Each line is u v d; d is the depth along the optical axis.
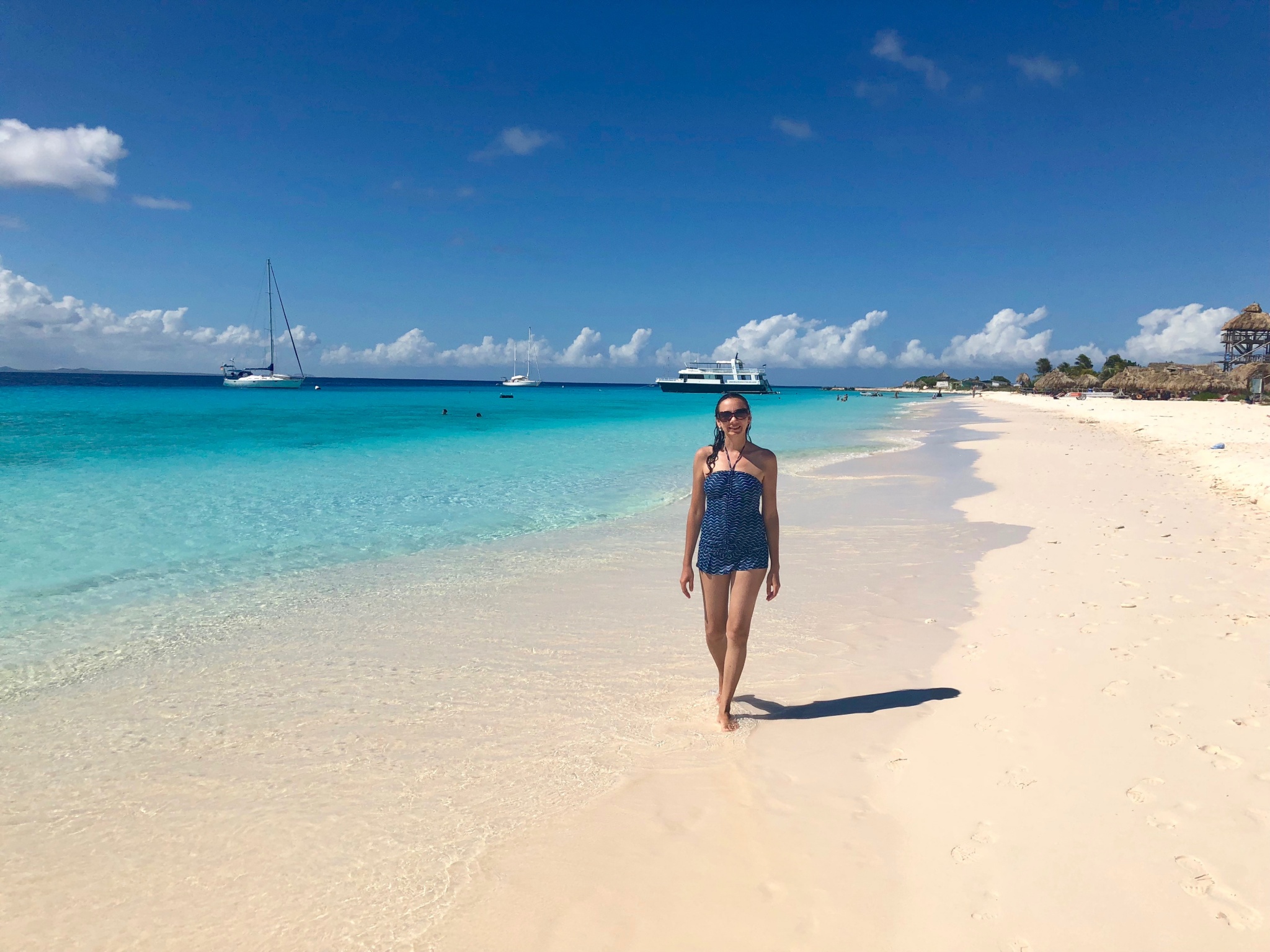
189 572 7.71
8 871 2.92
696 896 2.69
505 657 5.25
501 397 84.19
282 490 13.26
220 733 4.09
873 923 2.51
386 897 2.73
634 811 3.25
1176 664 4.57
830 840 2.99
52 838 3.13
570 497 12.88
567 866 2.88
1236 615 5.44
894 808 3.20
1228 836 2.84
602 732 4.04
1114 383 69.62
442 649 5.43
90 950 2.50
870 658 5.05
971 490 13.16
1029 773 3.39
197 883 2.83
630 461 18.69
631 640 5.59
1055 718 3.93
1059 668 4.64
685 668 5.00
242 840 3.11
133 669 5.09
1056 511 10.54
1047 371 109.88
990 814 3.10
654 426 33.66
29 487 12.95
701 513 4.22
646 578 7.47
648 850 2.97
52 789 3.53
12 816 3.30
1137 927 2.41
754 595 3.92
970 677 4.62
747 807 3.26
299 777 3.61
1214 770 3.32
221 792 3.48
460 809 3.30
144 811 3.34
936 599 6.46
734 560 3.93
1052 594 6.35
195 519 10.48
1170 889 2.58
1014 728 3.85
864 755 3.68
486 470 16.64
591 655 5.27
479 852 2.99
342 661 5.20
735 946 2.44
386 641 5.61
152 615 6.27
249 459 17.95
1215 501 10.90
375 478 14.91
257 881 2.84
